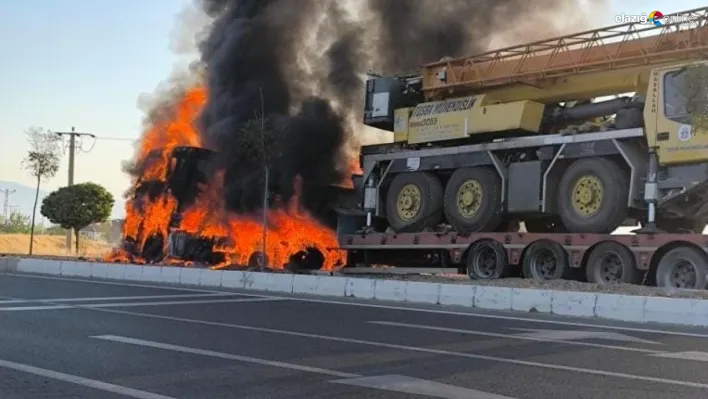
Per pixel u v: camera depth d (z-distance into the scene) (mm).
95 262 19500
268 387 6000
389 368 6820
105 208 30906
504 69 17344
